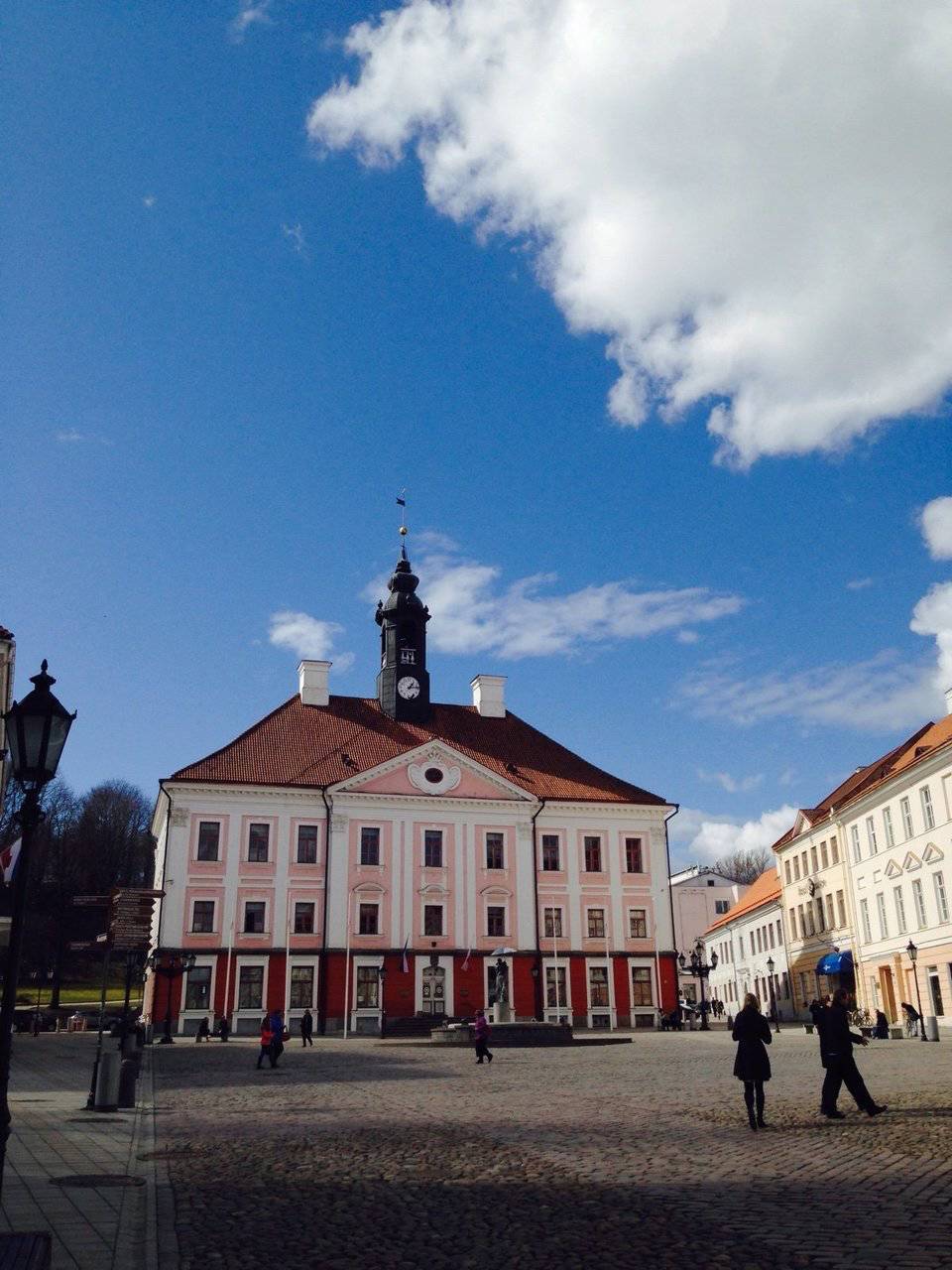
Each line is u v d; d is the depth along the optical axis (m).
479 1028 33.72
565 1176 12.12
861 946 59.41
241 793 61.91
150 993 59.34
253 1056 38.66
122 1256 8.65
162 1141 15.56
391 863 63.06
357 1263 8.47
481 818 65.50
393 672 72.25
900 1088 21.08
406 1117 18.34
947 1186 10.75
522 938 63.91
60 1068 30.98
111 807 122.69
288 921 60.53
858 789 61.62
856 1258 8.21
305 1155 14.03
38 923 94.94
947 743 48.06
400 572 75.12
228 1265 8.43
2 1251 6.70
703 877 114.44
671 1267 8.16
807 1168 12.12
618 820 68.06
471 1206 10.56
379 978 60.66
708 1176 11.86
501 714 74.75
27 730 9.96
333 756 65.94
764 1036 15.83
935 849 50.12
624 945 65.69
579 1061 33.88
